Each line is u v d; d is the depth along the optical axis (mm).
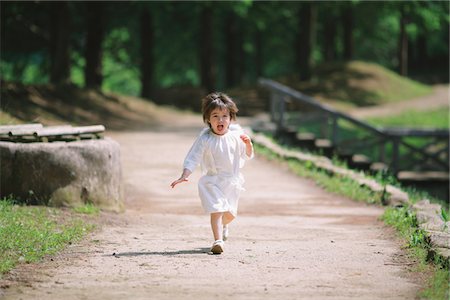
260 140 29266
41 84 38219
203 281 9125
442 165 33312
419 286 8906
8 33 48969
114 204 15422
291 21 73562
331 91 61500
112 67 84688
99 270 9727
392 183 22172
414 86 69250
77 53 58250
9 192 14477
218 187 11227
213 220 11133
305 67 63344
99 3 48344
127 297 8352
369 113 56281
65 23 42062
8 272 9477
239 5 57469
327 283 9047
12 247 10734
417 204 15688
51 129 15547
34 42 50500
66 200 14672
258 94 61000
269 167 24234
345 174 21406
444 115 54156
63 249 11070
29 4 44062
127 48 68125
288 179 21859
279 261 10398
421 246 11109
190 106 58875
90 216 14219
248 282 9078
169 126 38406
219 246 10844
